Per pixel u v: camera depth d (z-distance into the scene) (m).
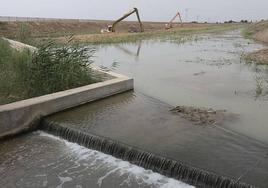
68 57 12.94
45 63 12.18
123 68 20.44
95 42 36.94
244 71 19.25
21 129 9.91
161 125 9.95
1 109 9.47
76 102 11.70
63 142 9.36
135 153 8.02
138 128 9.67
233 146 8.44
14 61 13.42
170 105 12.17
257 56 24.72
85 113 11.13
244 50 30.81
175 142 8.60
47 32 47.47
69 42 15.68
